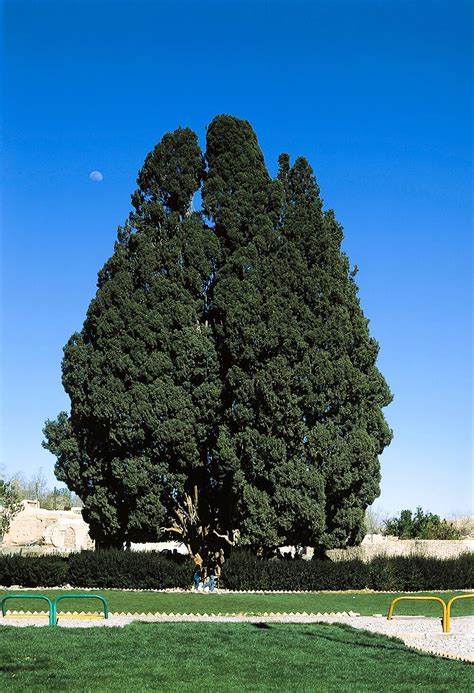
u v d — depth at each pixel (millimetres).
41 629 22500
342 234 44969
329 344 41281
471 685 16328
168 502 41375
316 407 40219
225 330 41031
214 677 16922
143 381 40969
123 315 41531
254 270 41344
